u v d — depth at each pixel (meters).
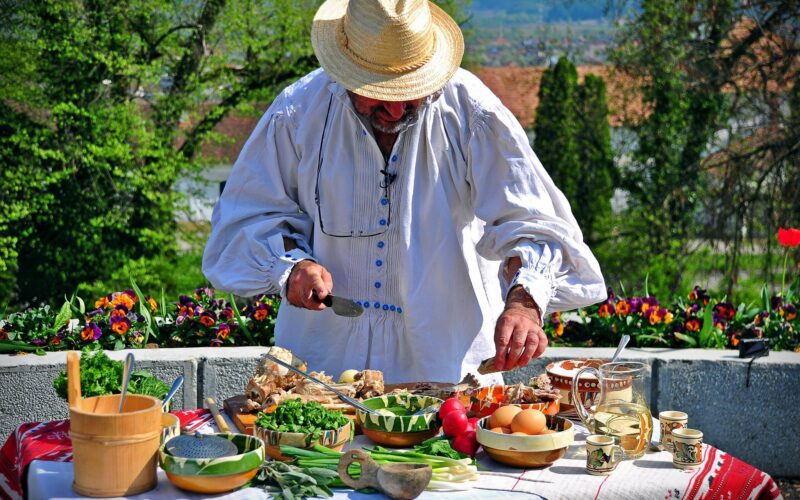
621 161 14.25
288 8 12.82
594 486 2.06
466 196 2.88
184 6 12.64
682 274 12.62
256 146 2.93
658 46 12.16
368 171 2.84
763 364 4.37
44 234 13.03
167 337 4.84
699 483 2.09
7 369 4.18
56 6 11.61
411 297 2.87
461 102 2.82
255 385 2.50
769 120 11.41
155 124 12.91
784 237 4.95
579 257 2.61
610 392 2.27
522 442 2.13
